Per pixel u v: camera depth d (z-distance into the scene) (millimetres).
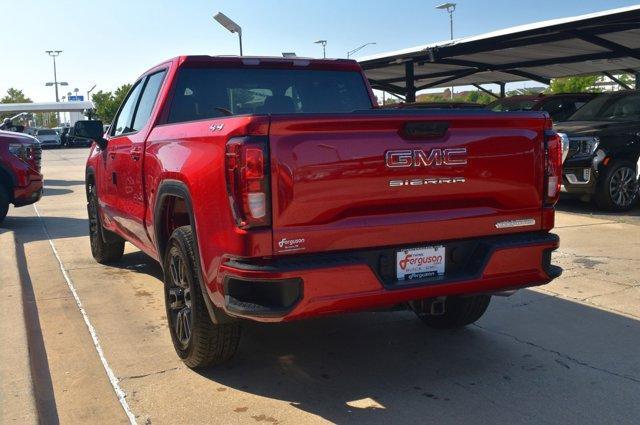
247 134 3240
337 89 5504
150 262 7324
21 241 8742
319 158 3320
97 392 3887
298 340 4770
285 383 4004
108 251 7078
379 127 3445
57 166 26859
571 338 4742
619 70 20156
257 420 3518
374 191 3457
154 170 4523
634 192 10297
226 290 3410
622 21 11078
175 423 3496
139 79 6000
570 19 11578
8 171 9844
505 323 5113
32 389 3736
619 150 10172
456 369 4203
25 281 6516
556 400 3719
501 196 3848
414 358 4402
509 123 3812
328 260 3354
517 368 4203
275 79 5289
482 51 14539
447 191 3666
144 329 5016
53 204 13281
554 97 13391
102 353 4512
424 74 20594
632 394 3793
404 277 3613
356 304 3406
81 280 6527
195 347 3967
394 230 3531
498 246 3791
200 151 3654
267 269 3221
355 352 4523
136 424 3488
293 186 3275
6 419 3385
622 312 5309
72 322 5195
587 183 10172
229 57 5109
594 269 6641
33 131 46812
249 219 3234
